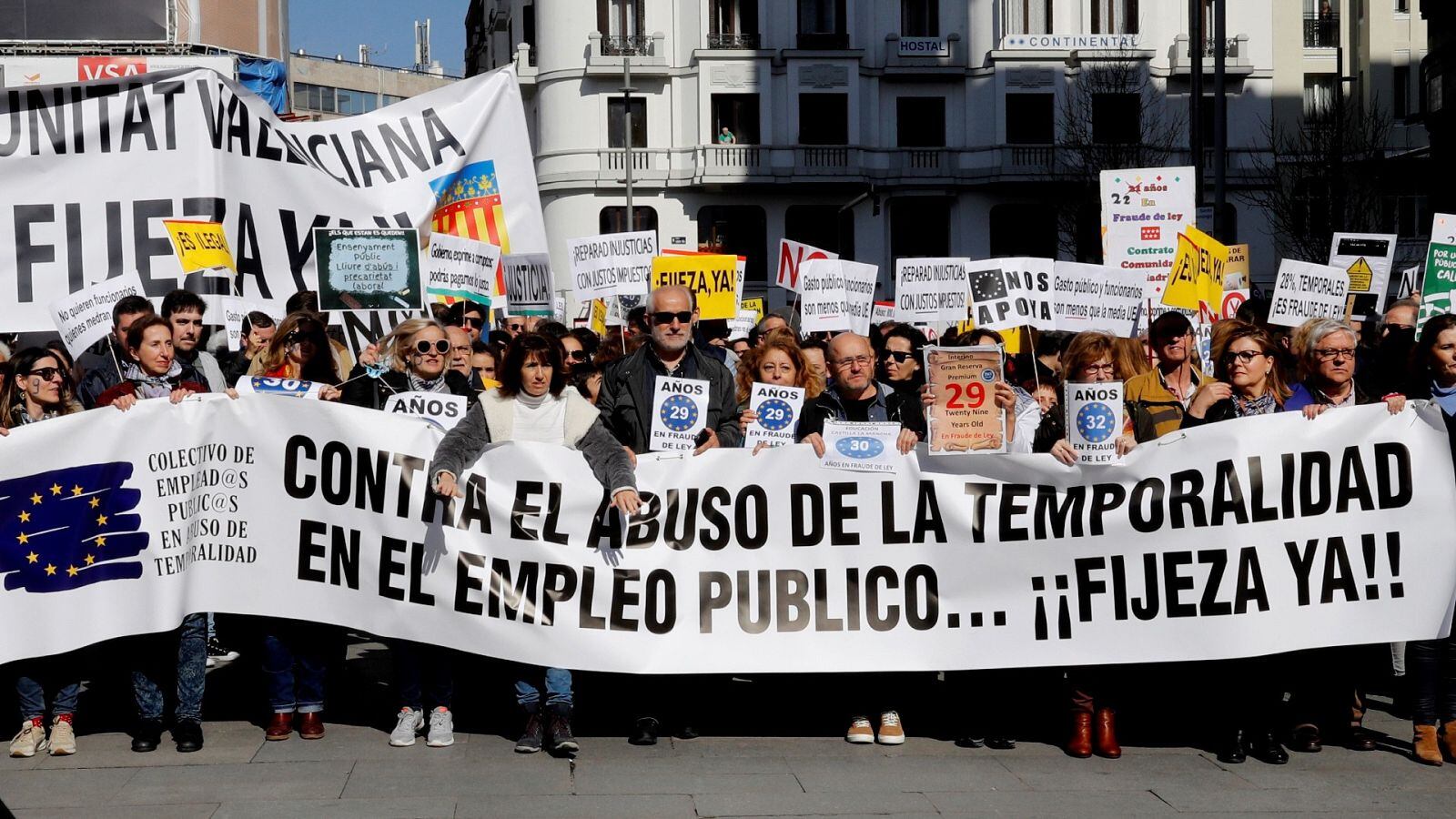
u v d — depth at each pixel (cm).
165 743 744
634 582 734
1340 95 3881
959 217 4422
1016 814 620
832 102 4378
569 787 659
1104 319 1012
